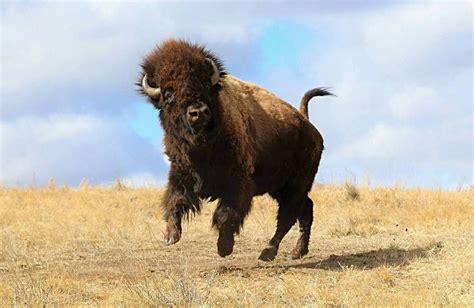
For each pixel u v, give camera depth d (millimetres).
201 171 40812
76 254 48875
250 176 42219
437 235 50969
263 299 34406
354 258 45188
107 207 66750
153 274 39469
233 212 40812
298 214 47406
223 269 40031
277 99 46688
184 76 38969
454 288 35969
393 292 35812
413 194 69688
